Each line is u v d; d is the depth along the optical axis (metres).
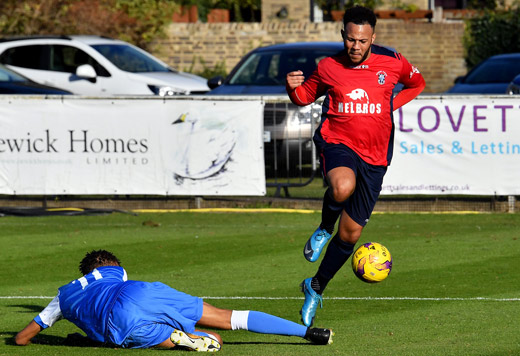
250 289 24.33
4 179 39.12
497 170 37.31
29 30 69.38
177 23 72.56
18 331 19.88
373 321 20.58
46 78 54.88
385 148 18.67
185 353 17.34
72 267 27.61
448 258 28.25
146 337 17.17
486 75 58.53
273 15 76.69
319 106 39.44
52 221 37.00
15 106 38.78
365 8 18.19
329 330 17.83
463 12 78.69
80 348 18.03
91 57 55.09
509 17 75.25
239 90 47.47
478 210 38.34
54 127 38.75
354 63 18.45
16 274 26.66
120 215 38.53
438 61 73.56
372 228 34.44
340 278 25.72
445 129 37.19
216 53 72.44
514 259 27.97
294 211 38.84
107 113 38.56
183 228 34.97
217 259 28.69
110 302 17.28
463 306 21.98
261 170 38.34
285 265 27.66
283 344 18.50
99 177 38.84
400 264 27.47
